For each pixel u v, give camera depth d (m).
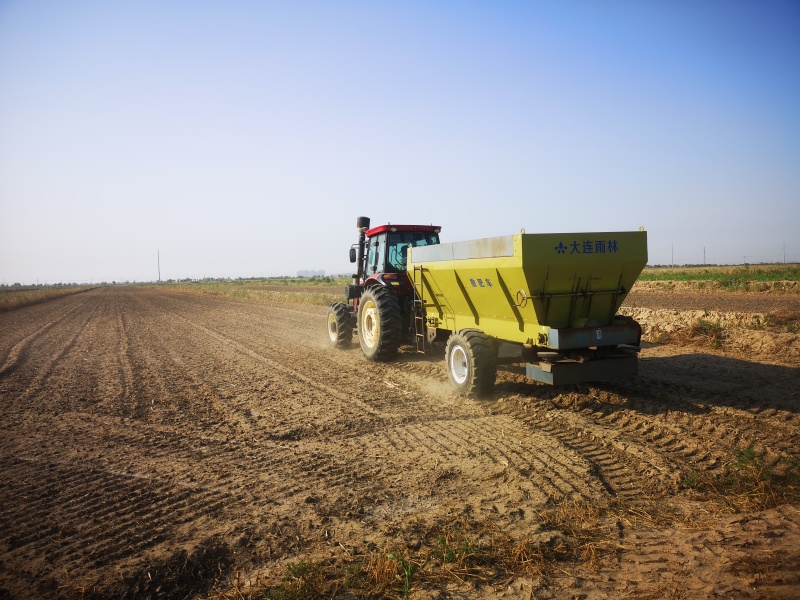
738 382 7.68
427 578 3.39
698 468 5.00
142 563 3.64
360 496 4.64
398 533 3.96
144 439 6.41
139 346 14.68
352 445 6.00
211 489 4.88
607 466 5.20
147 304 37.34
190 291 63.62
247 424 6.91
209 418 7.27
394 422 6.80
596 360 6.77
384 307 10.38
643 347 11.03
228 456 5.76
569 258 6.58
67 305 39.94
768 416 6.20
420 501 4.53
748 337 10.51
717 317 13.51
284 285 71.69
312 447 5.98
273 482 5.01
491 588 3.28
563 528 3.99
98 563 3.67
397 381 9.17
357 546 3.80
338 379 9.48
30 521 4.32
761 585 3.17
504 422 6.67
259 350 13.28
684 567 3.43
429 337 9.84
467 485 4.82
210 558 3.73
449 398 7.90
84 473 5.33
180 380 9.83
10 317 28.84
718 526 3.96
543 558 3.58
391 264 11.05
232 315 24.84
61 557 3.76
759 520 4.00
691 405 6.75
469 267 7.62
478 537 3.87
